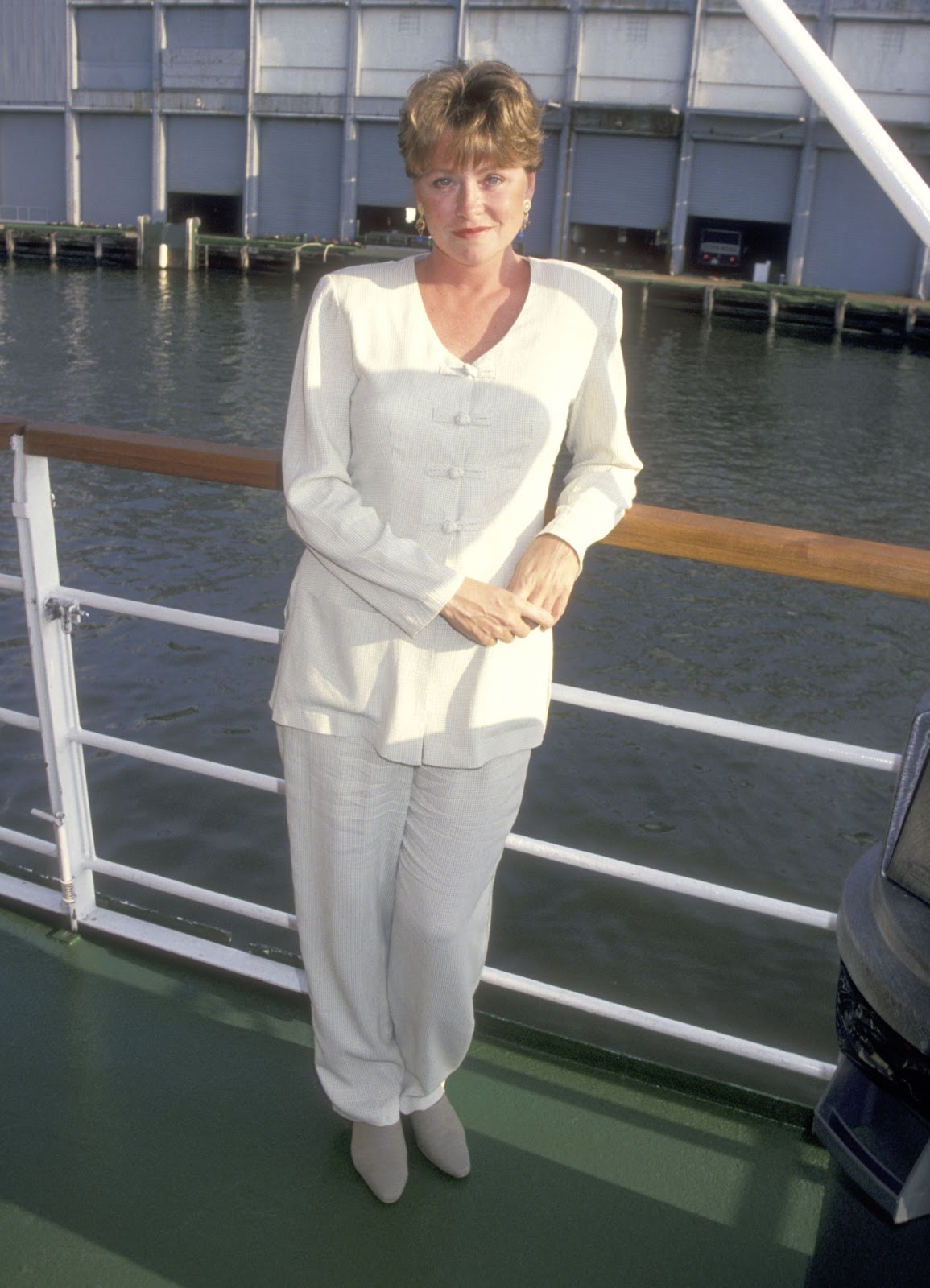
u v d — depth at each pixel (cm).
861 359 2959
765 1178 169
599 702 165
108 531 1325
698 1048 526
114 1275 150
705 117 3325
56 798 202
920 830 101
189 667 942
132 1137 171
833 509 1631
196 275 3981
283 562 1266
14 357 2400
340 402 137
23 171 4172
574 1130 176
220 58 3709
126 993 199
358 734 144
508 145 124
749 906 166
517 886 663
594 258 3781
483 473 134
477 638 133
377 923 155
